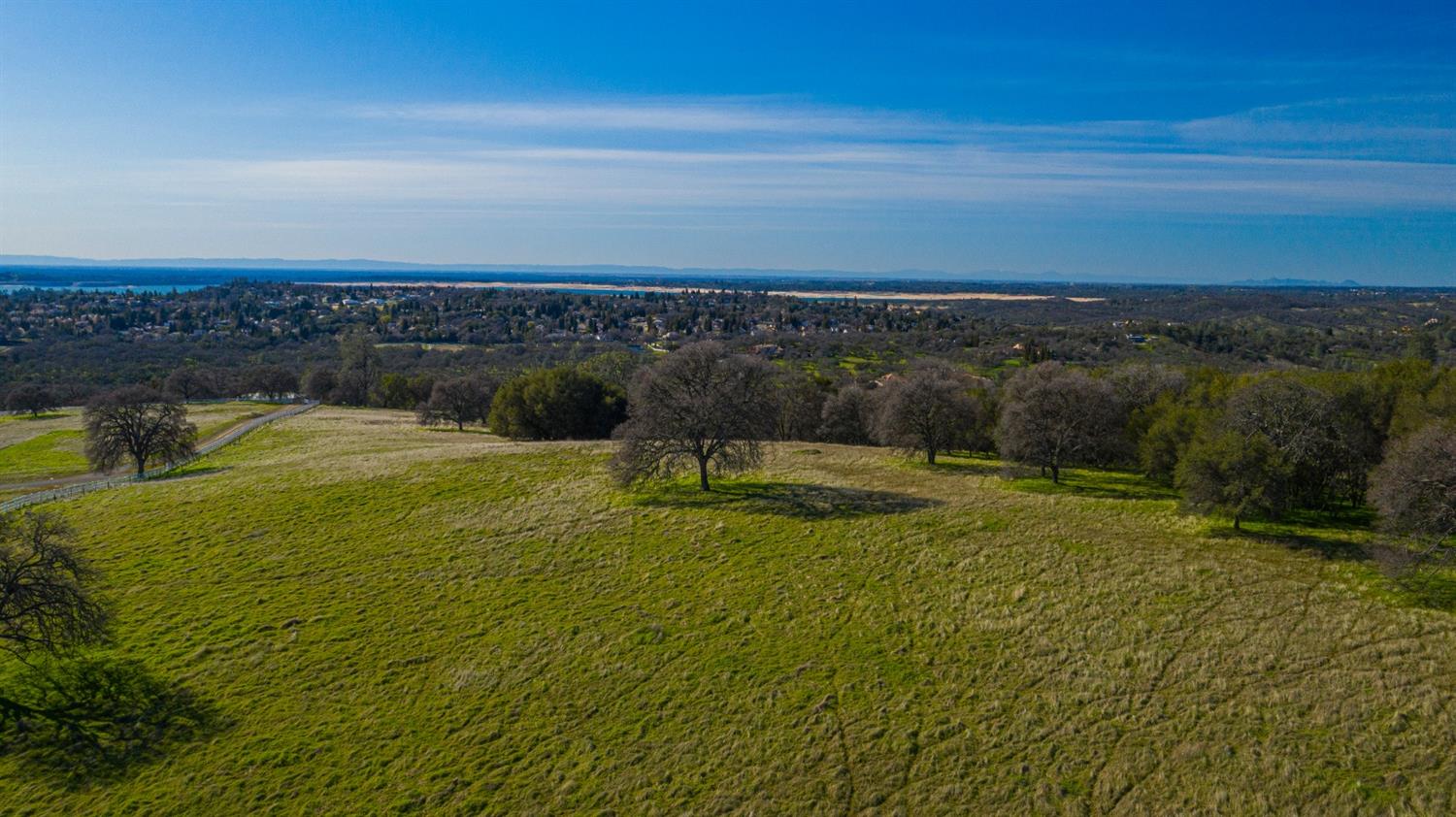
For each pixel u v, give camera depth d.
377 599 36.12
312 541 44.06
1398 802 19.19
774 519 45.94
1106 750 22.62
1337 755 21.36
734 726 25.14
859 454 70.25
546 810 21.77
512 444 73.75
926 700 26.05
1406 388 48.41
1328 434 42.81
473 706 27.00
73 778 23.75
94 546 43.84
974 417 68.25
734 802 21.67
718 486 54.72
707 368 54.19
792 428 94.81
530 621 33.34
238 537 45.12
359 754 24.59
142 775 23.88
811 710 25.70
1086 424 55.69
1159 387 66.25
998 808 20.70
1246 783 20.62
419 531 45.59
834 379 120.19
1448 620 28.22
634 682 28.11
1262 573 34.25
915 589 35.09
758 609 33.62
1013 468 57.34
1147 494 51.19
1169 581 33.94
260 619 34.09
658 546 42.06
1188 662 26.89
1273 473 38.97
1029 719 24.41
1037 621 31.09
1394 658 25.83
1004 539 41.22
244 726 26.22
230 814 22.09
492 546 42.75
